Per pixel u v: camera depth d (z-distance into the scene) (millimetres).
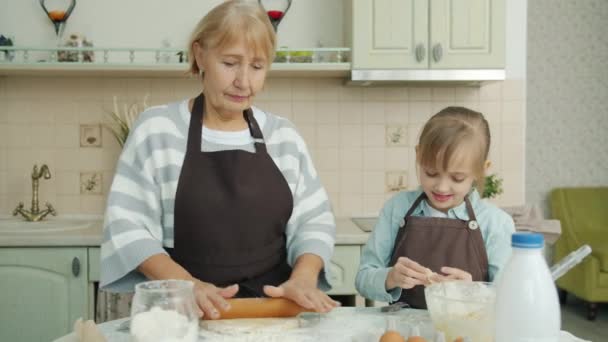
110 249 1177
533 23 4645
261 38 1159
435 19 2475
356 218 2754
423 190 1405
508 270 783
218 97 1207
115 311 2242
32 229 2457
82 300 2225
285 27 2760
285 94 2785
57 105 2699
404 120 2820
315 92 2793
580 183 4680
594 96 4695
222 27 1138
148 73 2604
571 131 4707
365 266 1376
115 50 2459
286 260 1340
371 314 1134
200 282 1074
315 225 1306
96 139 2721
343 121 2807
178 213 1229
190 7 2719
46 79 2688
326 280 1265
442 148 1224
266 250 1281
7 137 2689
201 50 1216
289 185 1310
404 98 2812
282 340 960
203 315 1001
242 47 1154
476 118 1319
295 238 1315
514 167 2840
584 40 4660
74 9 2676
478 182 1391
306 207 1330
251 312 1037
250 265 1260
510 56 2826
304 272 1169
